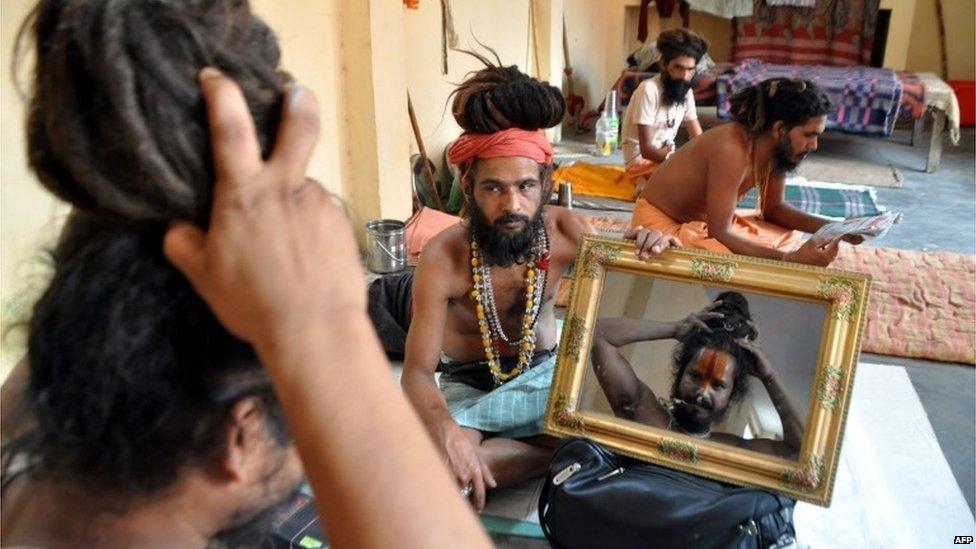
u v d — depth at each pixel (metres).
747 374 1.61
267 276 0.44
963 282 3.39
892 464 2.03
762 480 1.56
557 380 1.72
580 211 4.56
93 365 0.47
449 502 0.46
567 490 1.59
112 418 0.48
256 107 0.47
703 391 1.63
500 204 1.69
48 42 0.48
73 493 0.53
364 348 0.46
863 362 2.78
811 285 1.57
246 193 0.44
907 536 1.74
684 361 1.66
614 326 1.71
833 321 1.54
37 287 0.55
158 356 0.48
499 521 1.77
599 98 8.12
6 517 0.56
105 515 0.53
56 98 0.45
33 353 0.50
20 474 0.57
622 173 4.99
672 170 2.94
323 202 0.47
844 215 4.50
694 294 1.67
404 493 0.45
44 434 0.50
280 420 0.54
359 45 3.42
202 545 0.57
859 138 6.83
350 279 0.46
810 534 1.73
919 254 3.73
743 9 7.51
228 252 0.44
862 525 1.76
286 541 1.34
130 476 0.50
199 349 0.48
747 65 6.71
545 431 1.72
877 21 7.55
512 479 1.83
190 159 0.44
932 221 4.50
